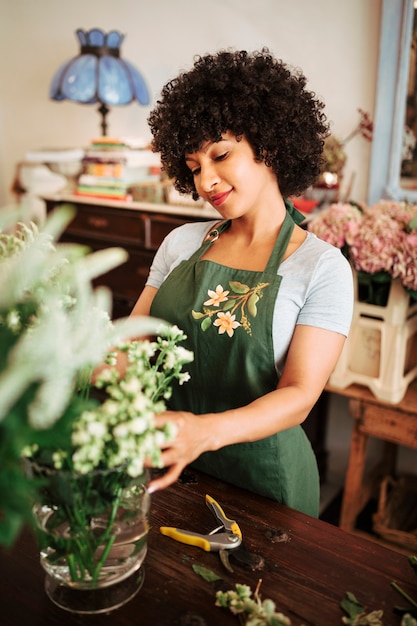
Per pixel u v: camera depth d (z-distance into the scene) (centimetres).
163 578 99
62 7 355
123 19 329
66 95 294
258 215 142
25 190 377
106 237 294
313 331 129
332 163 249
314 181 149
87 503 81
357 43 251
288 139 133
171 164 152
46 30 368
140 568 100
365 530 258
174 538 108
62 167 317
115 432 74
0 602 93
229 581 98
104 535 85
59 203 311
